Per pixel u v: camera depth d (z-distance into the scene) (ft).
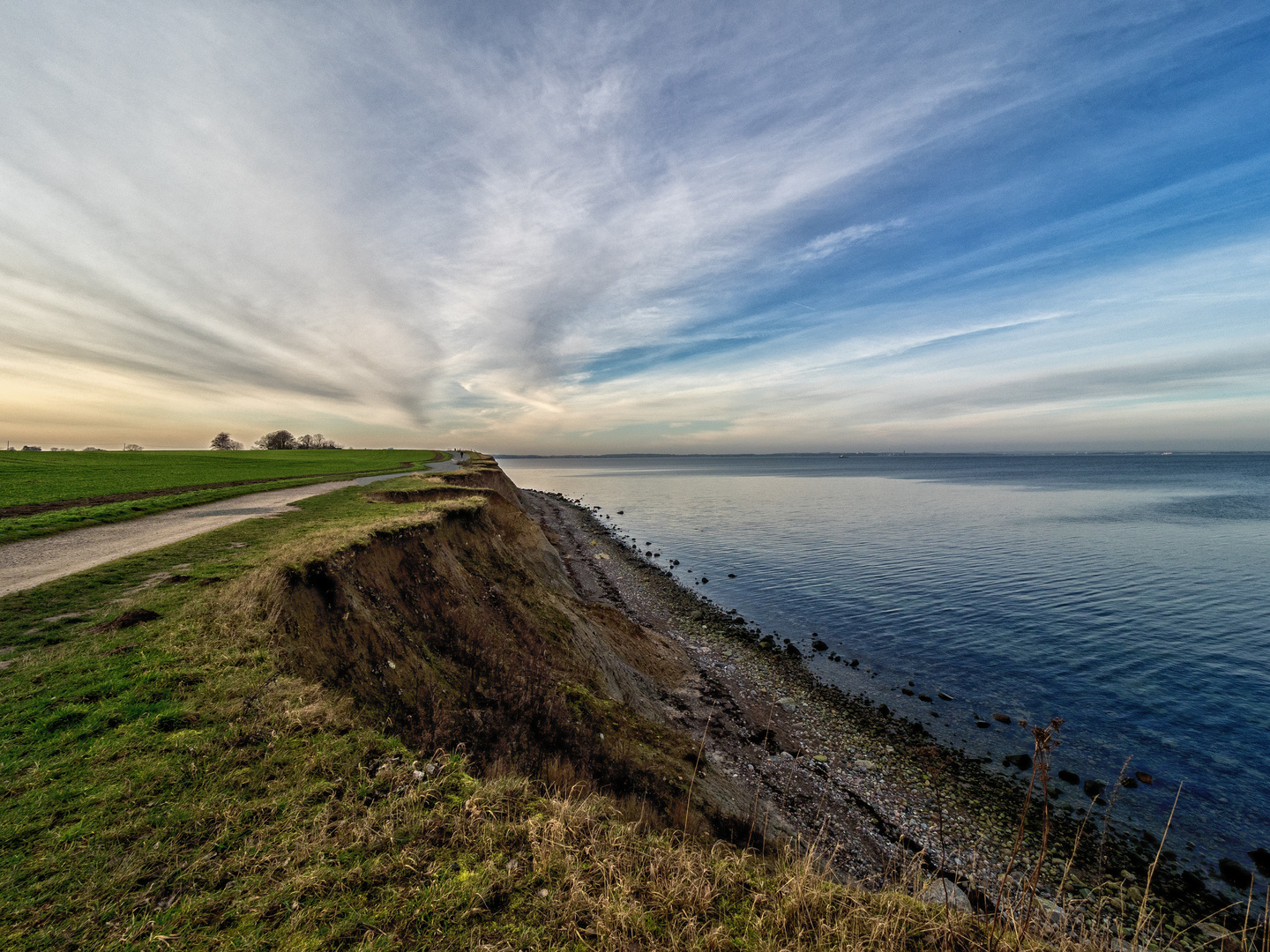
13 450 215.51
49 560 48.60
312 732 22.18
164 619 32.53
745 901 16.02
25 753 19.34
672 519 244.63
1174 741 58.65
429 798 18.70
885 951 14.23
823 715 66.85
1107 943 15.79
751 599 120.26
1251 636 86.79
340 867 15.10
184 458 211.61
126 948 12.19
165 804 17.06
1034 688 72.38
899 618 102.12
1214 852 43.32
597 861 16.31
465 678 40.45
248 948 12.31
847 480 506.48
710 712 65.72
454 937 13.25
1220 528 184.24
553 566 118.52
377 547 49.73
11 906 12.94
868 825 46.44
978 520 211.41
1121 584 116.16
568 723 37.63
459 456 346.33
